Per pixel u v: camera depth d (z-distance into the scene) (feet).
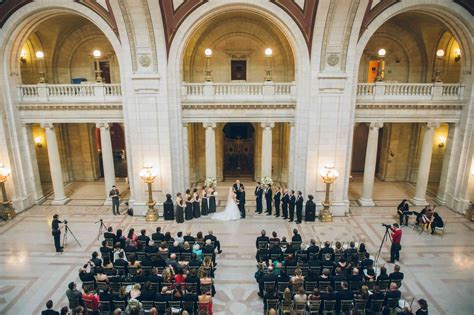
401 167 73.82
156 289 33.45
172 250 38.06
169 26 50.65
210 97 55.77
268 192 57.11
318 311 31.76
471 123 55.57
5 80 55.01
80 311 27.61
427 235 51.24
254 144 72.43
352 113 54.19
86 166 74.49
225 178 75.05
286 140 69.87
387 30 64.39
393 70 67.10
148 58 51.37
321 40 50.19
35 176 62.03
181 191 57.98
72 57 67.00
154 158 55.36
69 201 63.67
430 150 59.06
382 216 57.47
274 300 32.22
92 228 53.11
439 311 35.37
